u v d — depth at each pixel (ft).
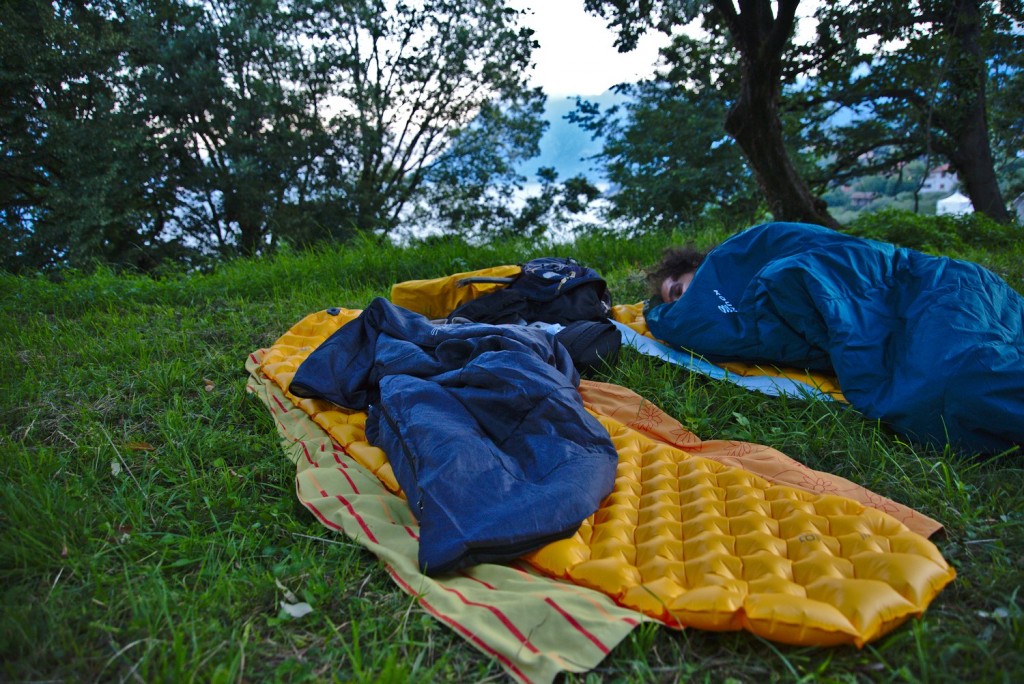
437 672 6.25
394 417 9.36
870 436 10.05
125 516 8.50
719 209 59.88
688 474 9.04
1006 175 58.13
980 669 5.89
